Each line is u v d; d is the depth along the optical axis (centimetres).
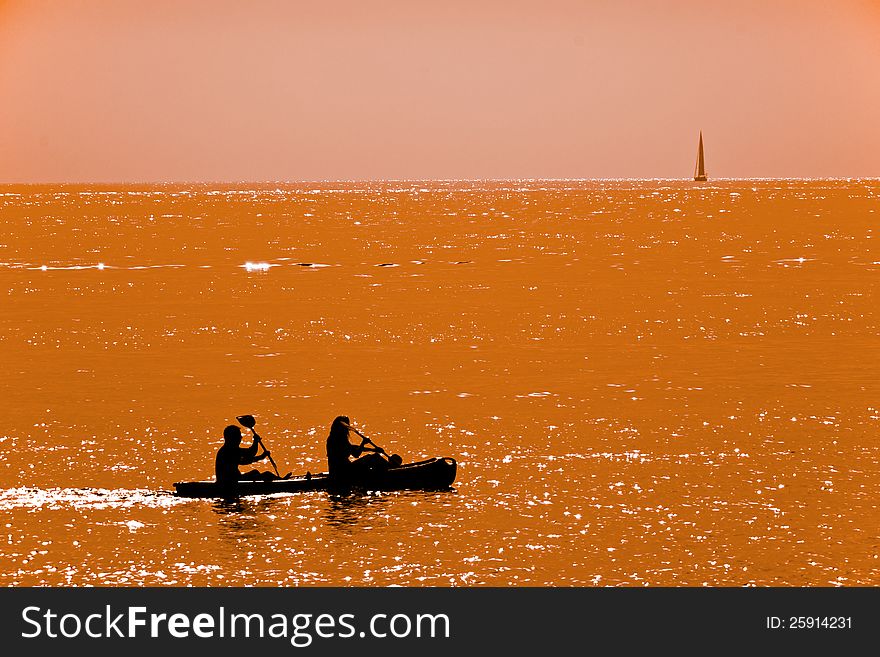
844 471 8494
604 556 6825
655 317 17700
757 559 6725
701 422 10162
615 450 9188
